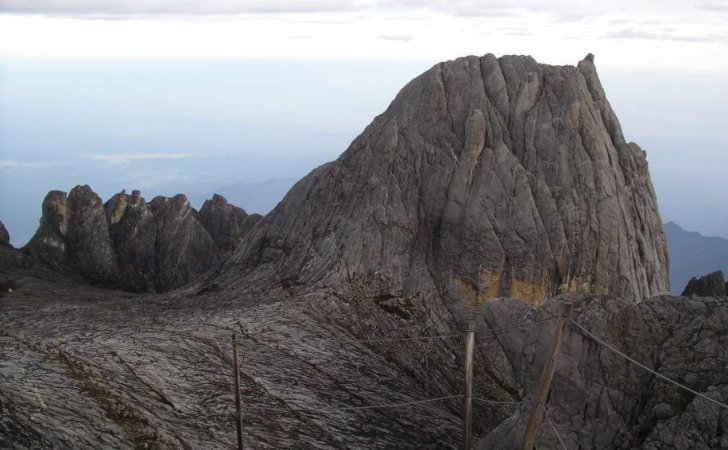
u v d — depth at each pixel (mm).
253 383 39500
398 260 59625
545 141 61688
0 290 63812
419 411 43312
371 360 48688
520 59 66125
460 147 62375
